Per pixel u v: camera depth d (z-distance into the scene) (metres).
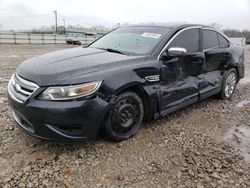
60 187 2.78
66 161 3.21
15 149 3.44
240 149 3.72
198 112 5.07
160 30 4.50
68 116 3.05
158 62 3.96
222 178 3.03
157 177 3.01
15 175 2.93
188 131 4.21
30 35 32.66
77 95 3.09
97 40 5.00
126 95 3.58
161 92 4.02
